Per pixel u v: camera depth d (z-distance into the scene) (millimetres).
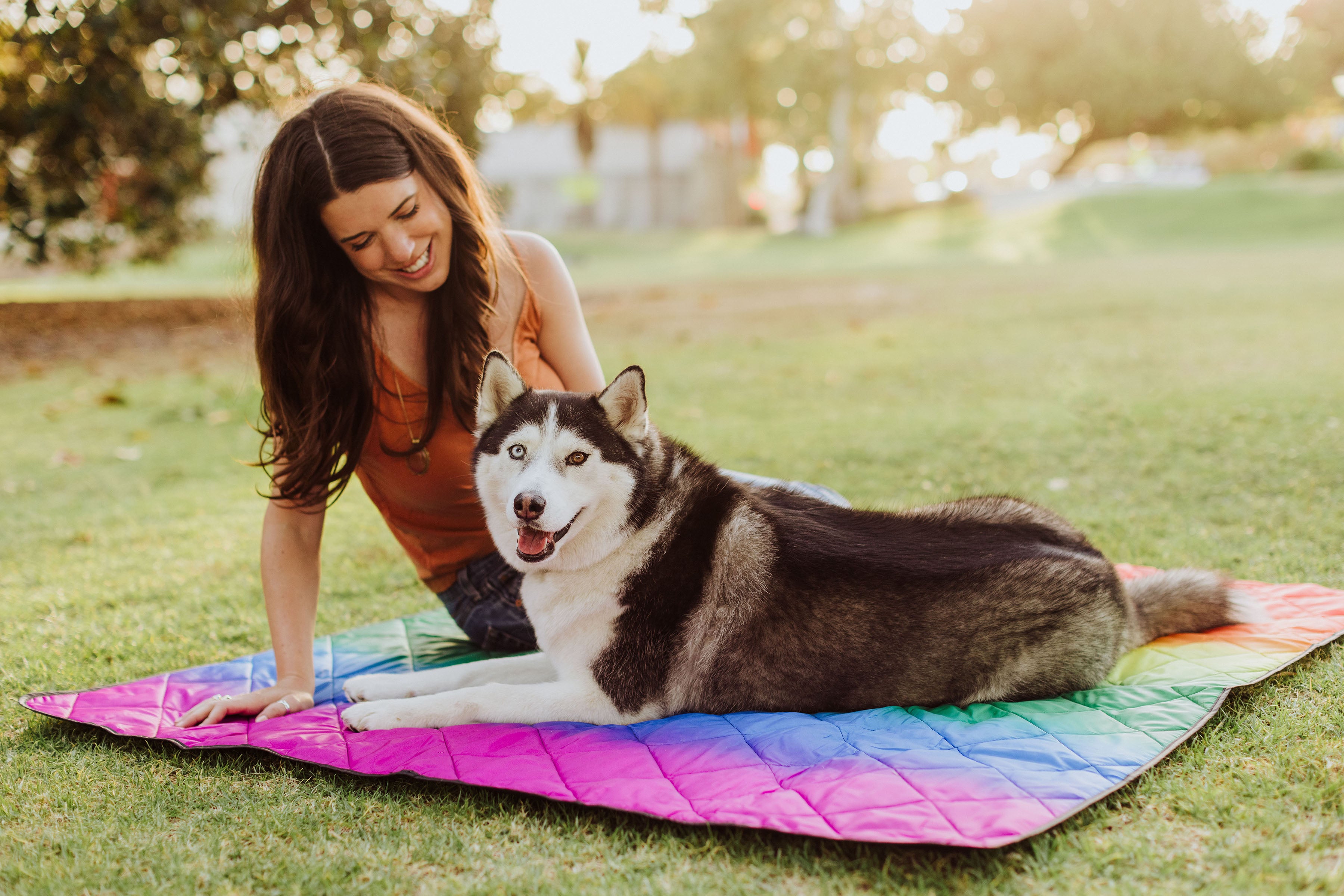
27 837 2227
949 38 36844
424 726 2697
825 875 2000
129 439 7316
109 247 14586
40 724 2855
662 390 8336
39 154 11781
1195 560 3984
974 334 10562
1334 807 2123
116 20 9992
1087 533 4391
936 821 2059
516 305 3404
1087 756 2348
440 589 3457
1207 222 26203
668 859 2074
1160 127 39656
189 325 13609
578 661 2803
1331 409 6078
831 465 5730
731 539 2812
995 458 5719
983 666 2719
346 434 3064
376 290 3090
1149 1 34844
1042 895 1908
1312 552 3928
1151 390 7137
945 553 2832
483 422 3018
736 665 2770
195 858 2115
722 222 49625
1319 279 13312
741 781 2301
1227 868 1946
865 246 30594
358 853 2121
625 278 22062
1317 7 38719
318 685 3172
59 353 11406
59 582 4309
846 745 2449
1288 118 38156
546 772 2381
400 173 2811
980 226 31938
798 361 9516
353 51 12750
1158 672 2887
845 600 2705
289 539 3131
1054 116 38094
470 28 15367
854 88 37781
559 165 48812
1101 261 19969
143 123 11820
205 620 3832
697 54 37875
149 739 2668
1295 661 2846
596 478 2744
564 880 2002
